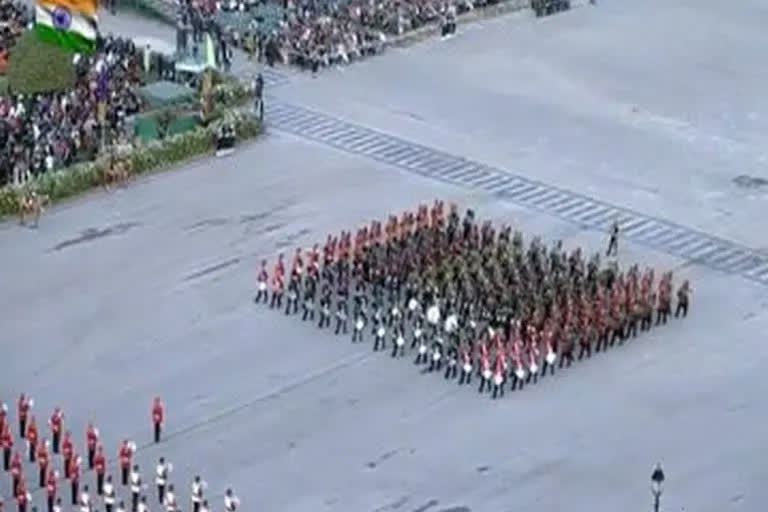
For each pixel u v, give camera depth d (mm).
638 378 196750
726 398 193750
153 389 193500
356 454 183250
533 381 195500
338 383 195125
